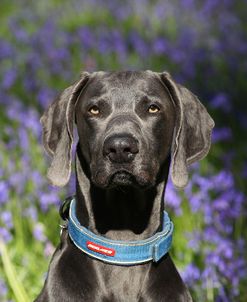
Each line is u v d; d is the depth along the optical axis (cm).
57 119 512
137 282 486
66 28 1412
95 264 486
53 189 730
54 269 492
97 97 486
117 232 494
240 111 1059
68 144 505
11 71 1079
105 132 471
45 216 745
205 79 1112
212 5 1373
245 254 696
